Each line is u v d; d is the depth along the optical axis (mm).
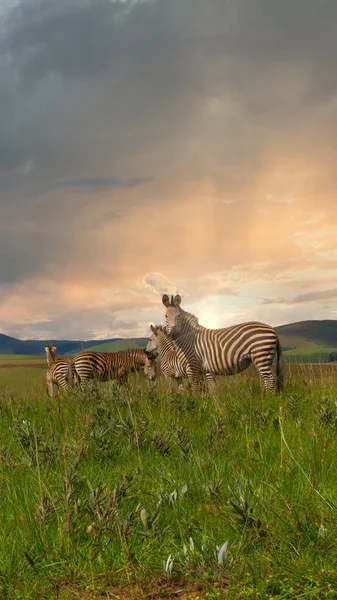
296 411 7637
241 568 3148
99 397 8898
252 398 9391
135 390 9352
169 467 5230
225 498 4121
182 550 3447
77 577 3312
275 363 12406
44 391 11297
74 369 17438
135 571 3266
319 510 3738
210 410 8008
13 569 3414
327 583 2914
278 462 4922
